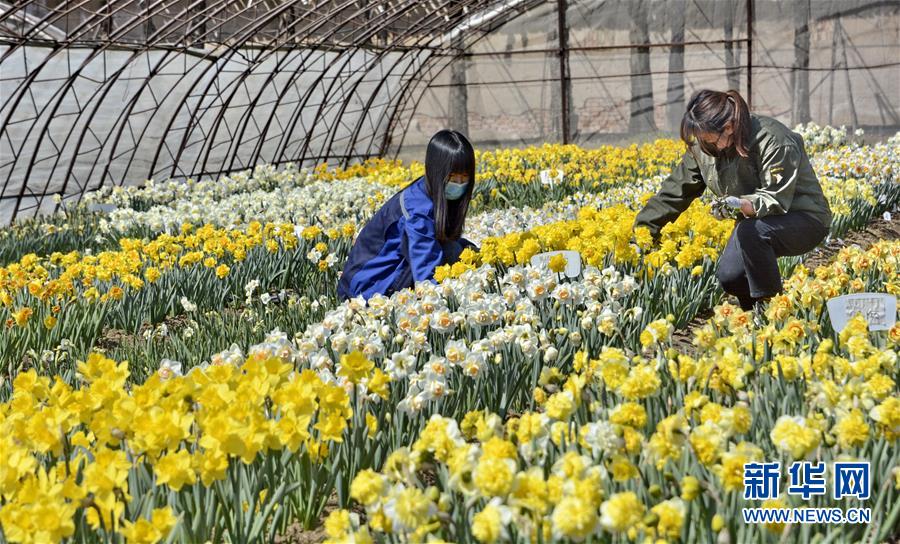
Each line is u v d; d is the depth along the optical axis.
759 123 5.04
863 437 2.73
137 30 16.67
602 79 23.53
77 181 16.31
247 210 11.05
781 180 4.99
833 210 8.95
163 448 2.90
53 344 6.30
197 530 2.76
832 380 3.31
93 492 2.63
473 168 5.41
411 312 4.38
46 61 13.30
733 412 2.73
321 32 20.02
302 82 19.97
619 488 2.78
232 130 19.14
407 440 3.61
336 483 3.32
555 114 23.58
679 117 23.77
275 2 18.84
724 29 23.52
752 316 4.68
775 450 3.04
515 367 4.17
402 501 2.34
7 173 15.02
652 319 5.22
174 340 5.83
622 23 23.39
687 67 23.72
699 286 5.84
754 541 2.53
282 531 3.19
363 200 11.49
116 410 2.93
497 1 21.17
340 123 22.28
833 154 12.62
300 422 2.83
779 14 23.38
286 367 3.21
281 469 3.09
